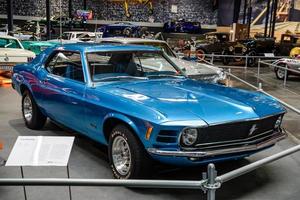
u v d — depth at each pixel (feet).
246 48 69.15
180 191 12.86
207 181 7.21
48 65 18.25
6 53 37.65
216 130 11.86
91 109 14.28
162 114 11.65
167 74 17.11
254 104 13.43
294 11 96.17
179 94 13.64
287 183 13.88
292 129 22.15
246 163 15.79
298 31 96.17
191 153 11.48
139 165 12.36
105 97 13.67
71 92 15.53
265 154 17.10
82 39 60.18
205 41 80.48
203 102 12.84
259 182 13.92
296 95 35.86
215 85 16.16
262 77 52.19
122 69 16.05
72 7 110.01
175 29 109.40
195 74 25.88
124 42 28.17
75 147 17.42
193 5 117.08
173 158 11.59
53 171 14.58
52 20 87.51
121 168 13.23
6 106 26.91
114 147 13.38
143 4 115.03
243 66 70.03
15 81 21.03
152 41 29.53
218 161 12.20
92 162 15.58
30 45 48.14
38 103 18.81
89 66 15.34
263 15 102.53
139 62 16.71
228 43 71.72
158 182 7.22
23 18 106.63
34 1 106.22
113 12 113.80
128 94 13.47
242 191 13.10
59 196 12.46
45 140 9.70
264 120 13.10
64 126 17.81
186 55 49.67
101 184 7.25
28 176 14.03
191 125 11.39
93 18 111.86
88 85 14.88
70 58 16.52
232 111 12.44
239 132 12.41
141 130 11.91
